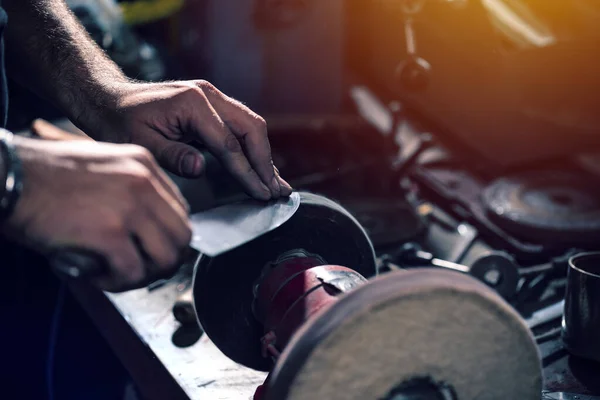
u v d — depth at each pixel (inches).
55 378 52.5
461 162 63.1
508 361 22.5
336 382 21.1
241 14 64.5
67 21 39.4
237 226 26.9
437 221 52.5
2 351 52.7
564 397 30.9
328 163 61.2
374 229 49.3
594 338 32.7
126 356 39.7
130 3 79.8
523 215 50.9
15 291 52.7
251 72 66.4
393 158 60.8
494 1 58.6
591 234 48.1
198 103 30.9
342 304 20.9
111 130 32.8
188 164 30.1
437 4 56.4
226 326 32.2
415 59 51.0
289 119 66.9
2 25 35.1
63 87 35.6
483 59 56.6
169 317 39.1
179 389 33.1
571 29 56.6
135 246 22.1
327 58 66.1
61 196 21.1
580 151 58.4
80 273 21.7
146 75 64.4
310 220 31.7
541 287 41.7
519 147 58.7
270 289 28.6
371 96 78.7
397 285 20.7
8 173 20.6
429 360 21.6
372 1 62.4
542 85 56.4
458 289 20.8
